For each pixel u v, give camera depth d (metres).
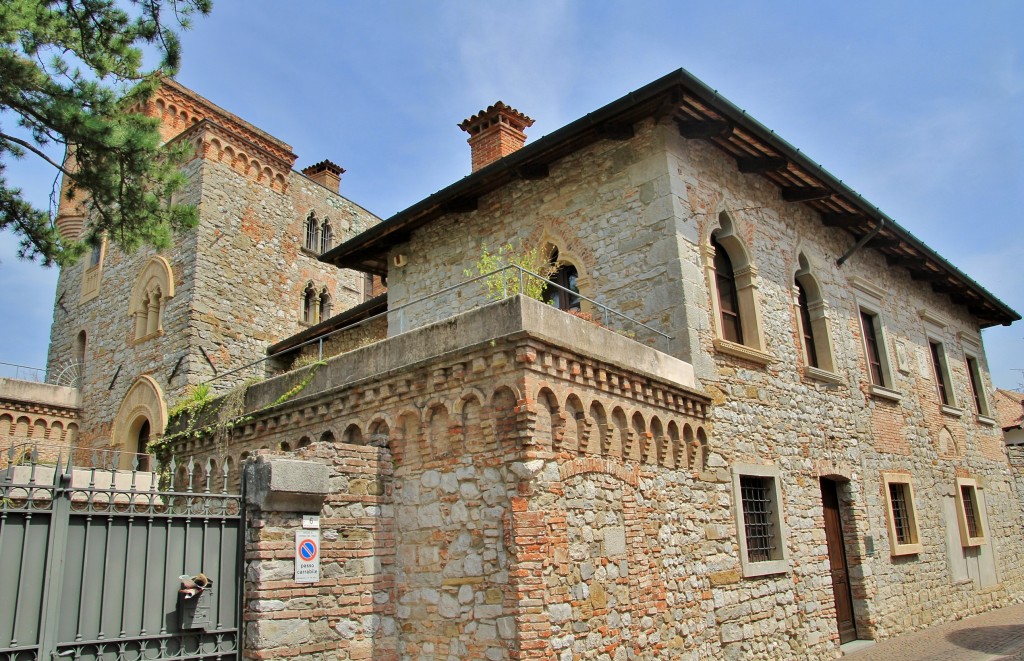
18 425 21.05
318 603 7.80
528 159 12.38
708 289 11.45
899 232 16.25
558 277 12.72
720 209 12.30
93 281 23.42
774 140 12.15
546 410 8.26
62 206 24.12
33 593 6.18
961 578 17.02
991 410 21.95
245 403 12.01
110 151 10.06
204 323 19.20
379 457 8.98
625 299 11.48
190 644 7.07
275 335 21.25
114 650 6.59
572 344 8.71
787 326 13.36
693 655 9.45
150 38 10.62
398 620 8.57
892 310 17.72
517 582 7.51
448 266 14.32
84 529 6.61
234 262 20.52
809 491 12.74
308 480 7.84
